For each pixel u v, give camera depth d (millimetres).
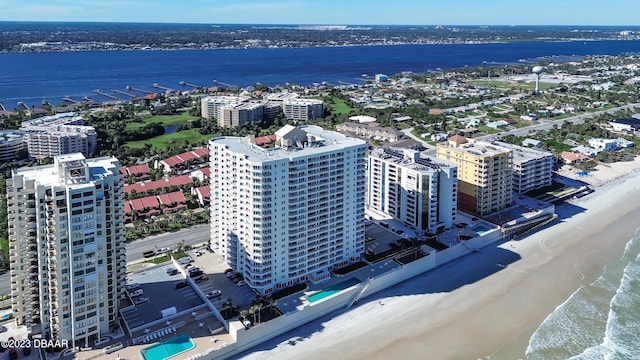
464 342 192625
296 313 199000
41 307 176875
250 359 183125
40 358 175375
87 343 180625
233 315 195375
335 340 193500
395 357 184250
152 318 195875
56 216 165500
